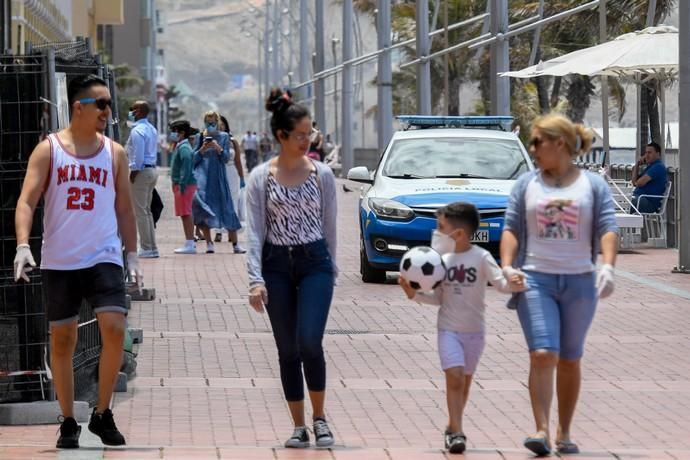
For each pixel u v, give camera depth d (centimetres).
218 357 2916
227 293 3988
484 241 4050
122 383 2541
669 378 2744
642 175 5659
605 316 3572
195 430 2239
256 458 1962
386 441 2184
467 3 12912
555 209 1978
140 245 5081
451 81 13950
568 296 1994
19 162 2291
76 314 2047
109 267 2030
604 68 5659
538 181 2006
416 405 2466
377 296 3953
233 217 5231
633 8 9750
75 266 2014
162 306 3694
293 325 2056
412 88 16462
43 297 2300
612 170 6694
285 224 2038
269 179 2038
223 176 5234
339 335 3234
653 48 5672
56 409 2258
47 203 2025
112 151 2050
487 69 13400
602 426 2309
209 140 5209
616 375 2773
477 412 2414
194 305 3719
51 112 2264
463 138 4488
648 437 2231
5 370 2302
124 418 2322
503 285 1986
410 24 15650
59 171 2012
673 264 4859
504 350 3041
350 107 13412
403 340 3167
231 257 5081
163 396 2506
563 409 2053
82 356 2461
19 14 6650
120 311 2030
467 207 2025
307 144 2030
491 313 3600
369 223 4188
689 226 4559
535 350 1970
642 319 3519
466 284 2020
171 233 6231
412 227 4112
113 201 2050
